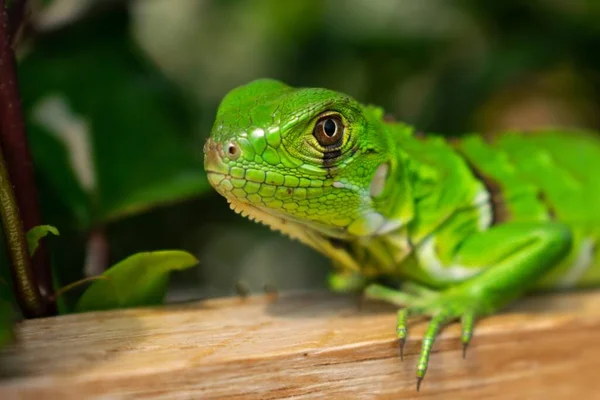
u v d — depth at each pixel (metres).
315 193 0.22
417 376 0.21
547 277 0.24
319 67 0.35
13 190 0.20
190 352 0.20
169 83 0.26
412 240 0.23
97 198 0.23
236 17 0.39
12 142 0.21
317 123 0.21
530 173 0.25
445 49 0.33
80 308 0.21
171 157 0.24
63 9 0.26
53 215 0.23
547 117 0.35
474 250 0.23
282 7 0.37
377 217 0.22
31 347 0.20
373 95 0.34
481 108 0.32
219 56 0.41
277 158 0.21
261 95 0.22
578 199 0.25
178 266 0.21
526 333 0.22
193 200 0.28
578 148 0.26
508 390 0.22
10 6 0.21
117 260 0.26
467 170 0.24
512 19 0.31
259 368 0.20
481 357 0.22
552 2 0.30
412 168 0.23
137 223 0.27
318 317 0.22
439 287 0.23
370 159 0.22
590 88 0.33
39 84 0.25
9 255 0.20
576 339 0.22
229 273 0.37
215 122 0.22
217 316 0.22
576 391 0.23
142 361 0.20
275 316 0.22
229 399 0.20
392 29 0.34
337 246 0.23
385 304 0.23
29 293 0.20
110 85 0.25
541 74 0.32
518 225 0.23
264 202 0.21
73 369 0.19
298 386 0.20
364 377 0.21
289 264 0.39
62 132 0.24
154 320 0.21
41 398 0.19
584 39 0.30
